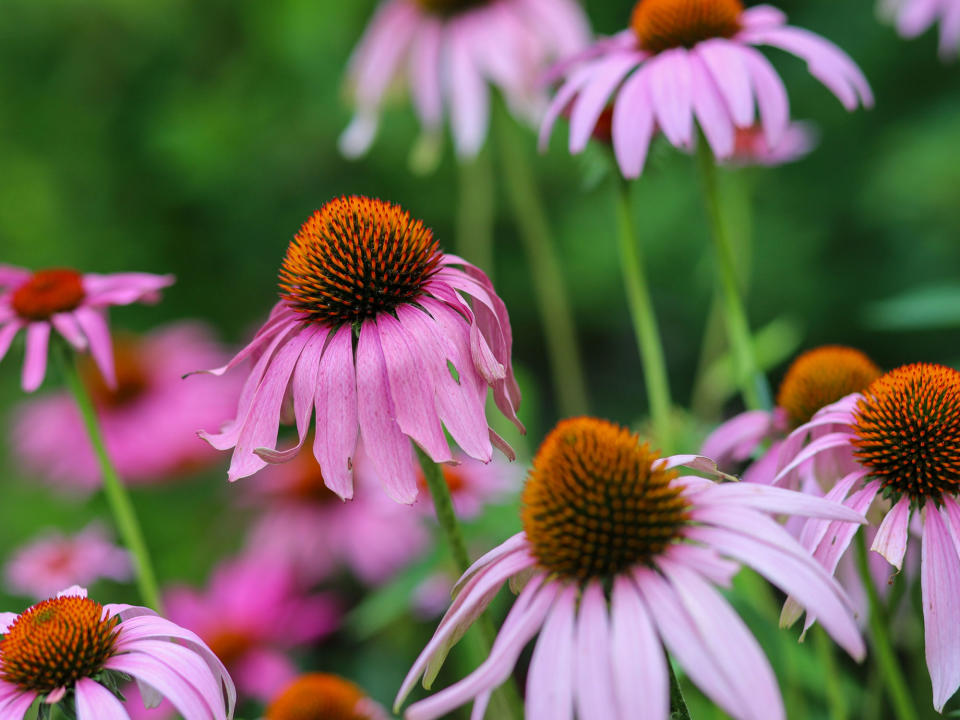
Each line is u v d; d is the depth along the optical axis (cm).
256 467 58
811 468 63
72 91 196
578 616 54
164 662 57
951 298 77
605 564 54
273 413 59
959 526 58
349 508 104
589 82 71
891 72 191
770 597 70
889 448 59
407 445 57
